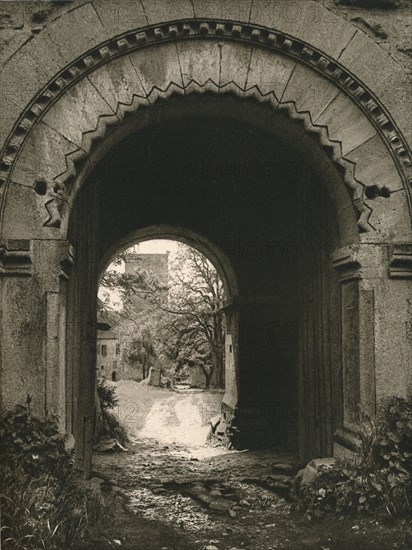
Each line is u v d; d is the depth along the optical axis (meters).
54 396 4.88
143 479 7.23
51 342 4.89
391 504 4.59
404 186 5.32
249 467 8.03
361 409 5.22
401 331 5.26
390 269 5.26
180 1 5.21
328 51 5.32
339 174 5.45
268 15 5.29
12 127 4.96
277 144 7.62
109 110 5.15
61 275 5.00
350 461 5.12
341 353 5.88
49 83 5.04
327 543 4.42
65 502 4.43
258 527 5.06
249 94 5.31
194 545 4.65
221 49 5.30
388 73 5.35
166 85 5.23
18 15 5.09
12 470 4.45
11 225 4.93
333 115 5.37
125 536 4.71
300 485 5.50
